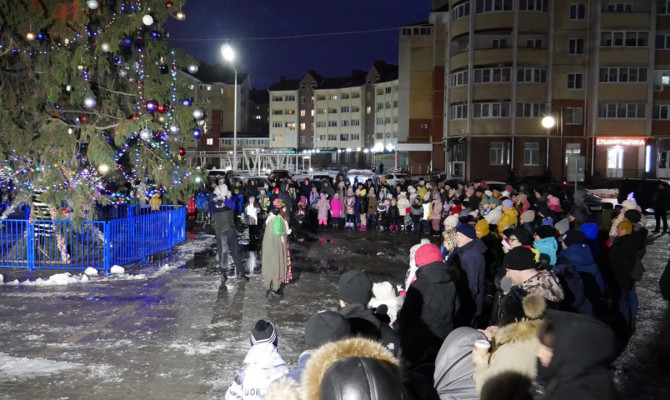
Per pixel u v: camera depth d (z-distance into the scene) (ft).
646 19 145.48
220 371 21.15
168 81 46.96
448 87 163.63
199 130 48.67
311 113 331.36
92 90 44.75
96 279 37.22
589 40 149.28
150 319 28.17
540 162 151.43
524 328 10.73
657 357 23.71
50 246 40.22
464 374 11.54
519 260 15.71
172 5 45.98
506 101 150.71
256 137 322.34
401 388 6.17
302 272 41.42
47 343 24.22
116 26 41.68
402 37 210.79
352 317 12.34
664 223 70.64
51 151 41.86
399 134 214.28
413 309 15.98
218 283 36.73
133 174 51.11
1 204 52.47
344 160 322.14
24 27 41.01
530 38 151.12
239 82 319.68
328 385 6.11
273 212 32.81
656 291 37.37
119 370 21.13
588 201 75.00
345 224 70.33
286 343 24.70
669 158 149.69
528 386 9.95
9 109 42.98
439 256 16.60
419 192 65.87
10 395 18.67
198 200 73.26
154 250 47.44
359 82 319.27
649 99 146.92
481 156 153.38
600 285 23.63
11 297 32.19
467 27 156.56
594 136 148.25
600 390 9.07
